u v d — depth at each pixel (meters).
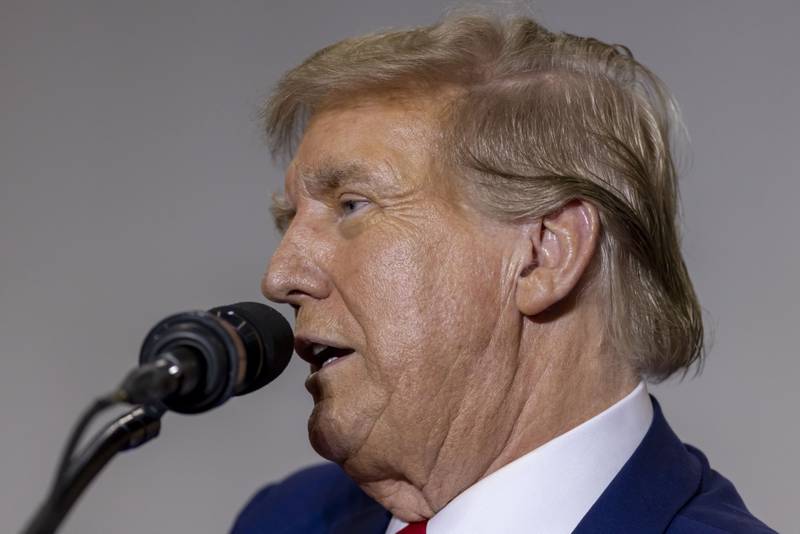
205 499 6.83
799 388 5.89
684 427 6.07
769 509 5.93
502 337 3.56
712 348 5.94
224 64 6.86
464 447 3.58
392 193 3.56
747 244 5.96
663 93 4.14
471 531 3.60
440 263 3.52
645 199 3.77
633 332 3.76
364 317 3.53
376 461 3.65
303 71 3.81
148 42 6.98
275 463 6.80
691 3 6.07
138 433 2.53
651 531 3.58
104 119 7.02
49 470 6.95
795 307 5.89
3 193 7.09
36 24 7.11
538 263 3.61
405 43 3.74
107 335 6.95
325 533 4.98
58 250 7.02
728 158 5.98
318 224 3.71
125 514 6.84
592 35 6.20
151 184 6.94
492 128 3.62
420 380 3.51
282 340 3.20
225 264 6.81
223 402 2.64
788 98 5.91
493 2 4.11
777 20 5.94
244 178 6.81
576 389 3.68
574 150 3.68
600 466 3.67
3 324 7.04
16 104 7.11
